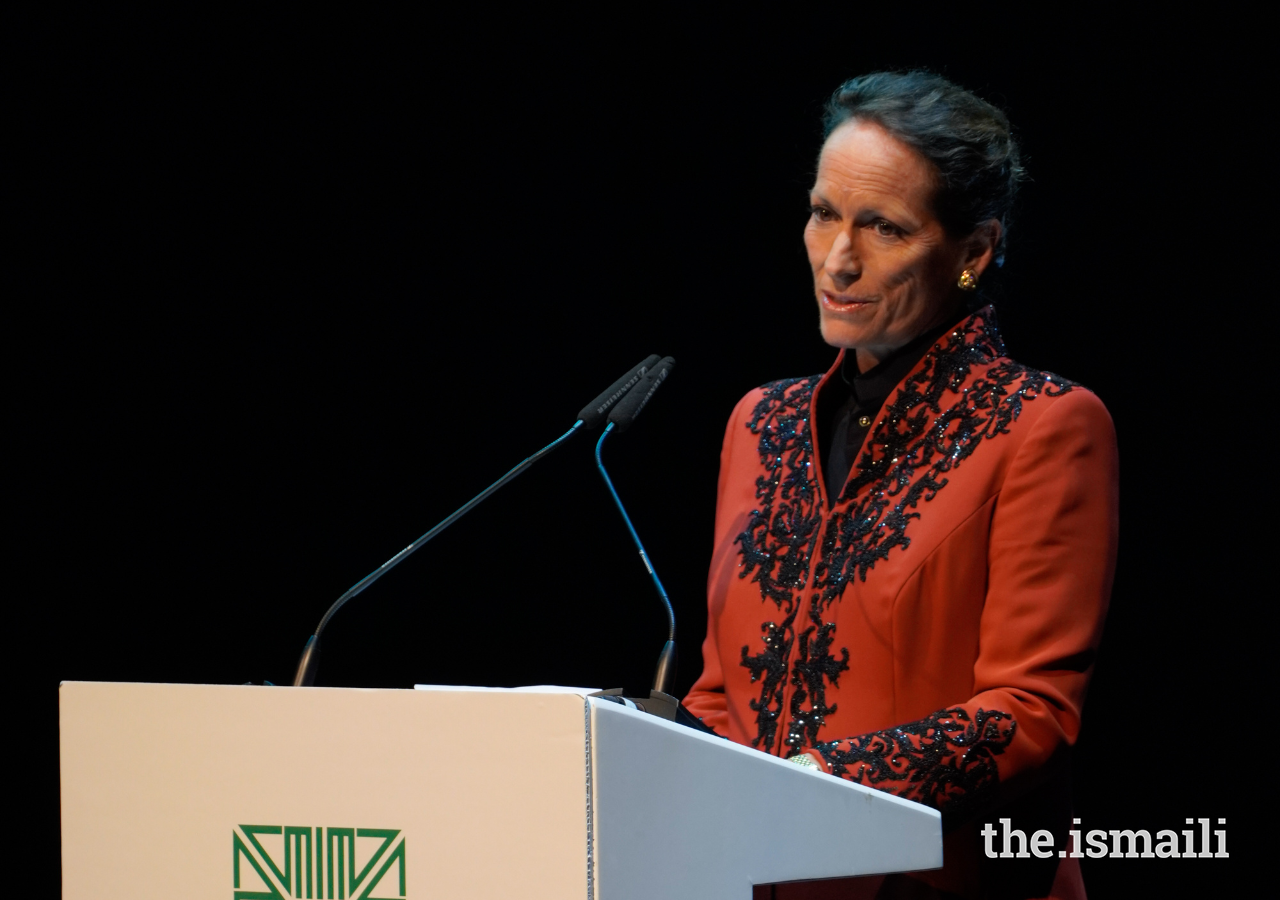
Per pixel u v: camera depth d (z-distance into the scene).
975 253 6.28
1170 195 10.70
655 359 6.51
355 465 13.34
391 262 13.08
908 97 6.15
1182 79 10.58
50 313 13.45
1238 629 10.89
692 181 12.27
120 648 13.60
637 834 3.69
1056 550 5.72
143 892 4.11
